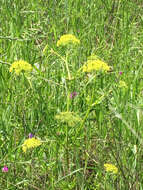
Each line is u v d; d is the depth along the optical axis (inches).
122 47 189.9
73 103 138.6
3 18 202.5
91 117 137.2
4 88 144.2
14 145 123.0
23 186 113.3
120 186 109.3
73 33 200.4
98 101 122.6
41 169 120.3
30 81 144.7
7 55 169.8
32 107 134.0
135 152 115.9
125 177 107.9
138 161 112.7
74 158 123.0
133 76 157.2
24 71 115.5
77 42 121.8
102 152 121.8
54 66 163.8
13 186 108.3
